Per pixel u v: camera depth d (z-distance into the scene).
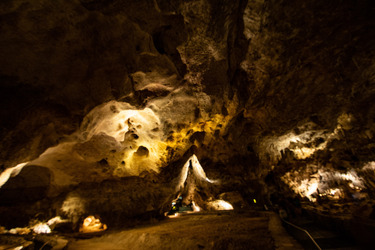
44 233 8.27
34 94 4.45
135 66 5.10
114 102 6.11
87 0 3.54
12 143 4.57
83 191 9.66
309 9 4.32
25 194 8.60
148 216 10.44
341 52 5.44
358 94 6.78
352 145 8.87
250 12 4.28
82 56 4.42
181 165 9.90
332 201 9.79
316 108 7.32
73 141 6.16
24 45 3.74
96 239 7.77
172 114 7.16
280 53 5.34
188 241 5.15
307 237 4.42
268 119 7.94
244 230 5.72
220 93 6.55
